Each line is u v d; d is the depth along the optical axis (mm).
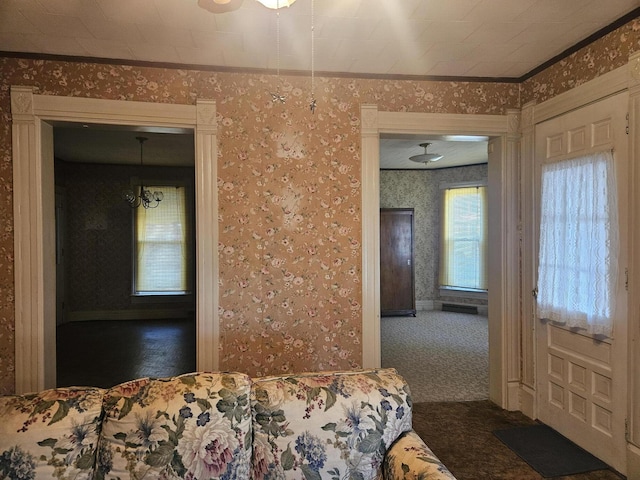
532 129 3010
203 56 2672
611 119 2342
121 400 1357
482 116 3109
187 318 6949
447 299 7418
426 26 2330
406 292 6895
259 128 2873
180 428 1315
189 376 1458
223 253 2836
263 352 2875
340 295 2957
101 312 6809
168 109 2760
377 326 2980
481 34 2434
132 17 2191
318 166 2939
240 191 2852
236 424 1368
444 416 3086
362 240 2973
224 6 1439
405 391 1569
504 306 3186
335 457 1412
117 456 1291
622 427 2293
